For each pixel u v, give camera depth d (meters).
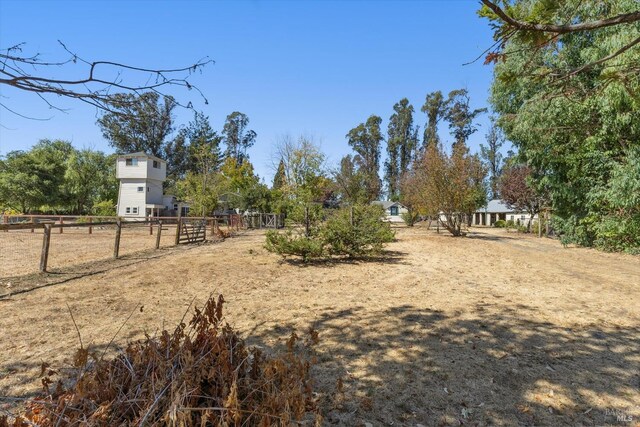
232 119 74.00
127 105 2.08
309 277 8.25
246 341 4.23
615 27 11.35
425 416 2.85
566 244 16.55
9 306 5.35
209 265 9.48
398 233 25.81
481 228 40.44
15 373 3.32
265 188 34.38
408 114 74.69
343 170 47.28
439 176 21.67
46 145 41.34
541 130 14.25
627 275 9.10
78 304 5.55
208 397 1.82
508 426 2.73
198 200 31.25
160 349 2.21
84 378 1.88
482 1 2.00
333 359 3.81
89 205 42.62
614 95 11.03
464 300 6.30
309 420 2.71
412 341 4.31
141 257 10.77
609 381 3.39
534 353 4.00
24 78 1.76
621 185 12.45
